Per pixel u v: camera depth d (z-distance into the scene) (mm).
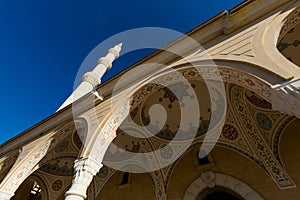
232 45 4297
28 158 6977
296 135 6250
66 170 10172
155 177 8477
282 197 5871
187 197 7355
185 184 7652
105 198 9367
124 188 9156
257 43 3875
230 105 6863
